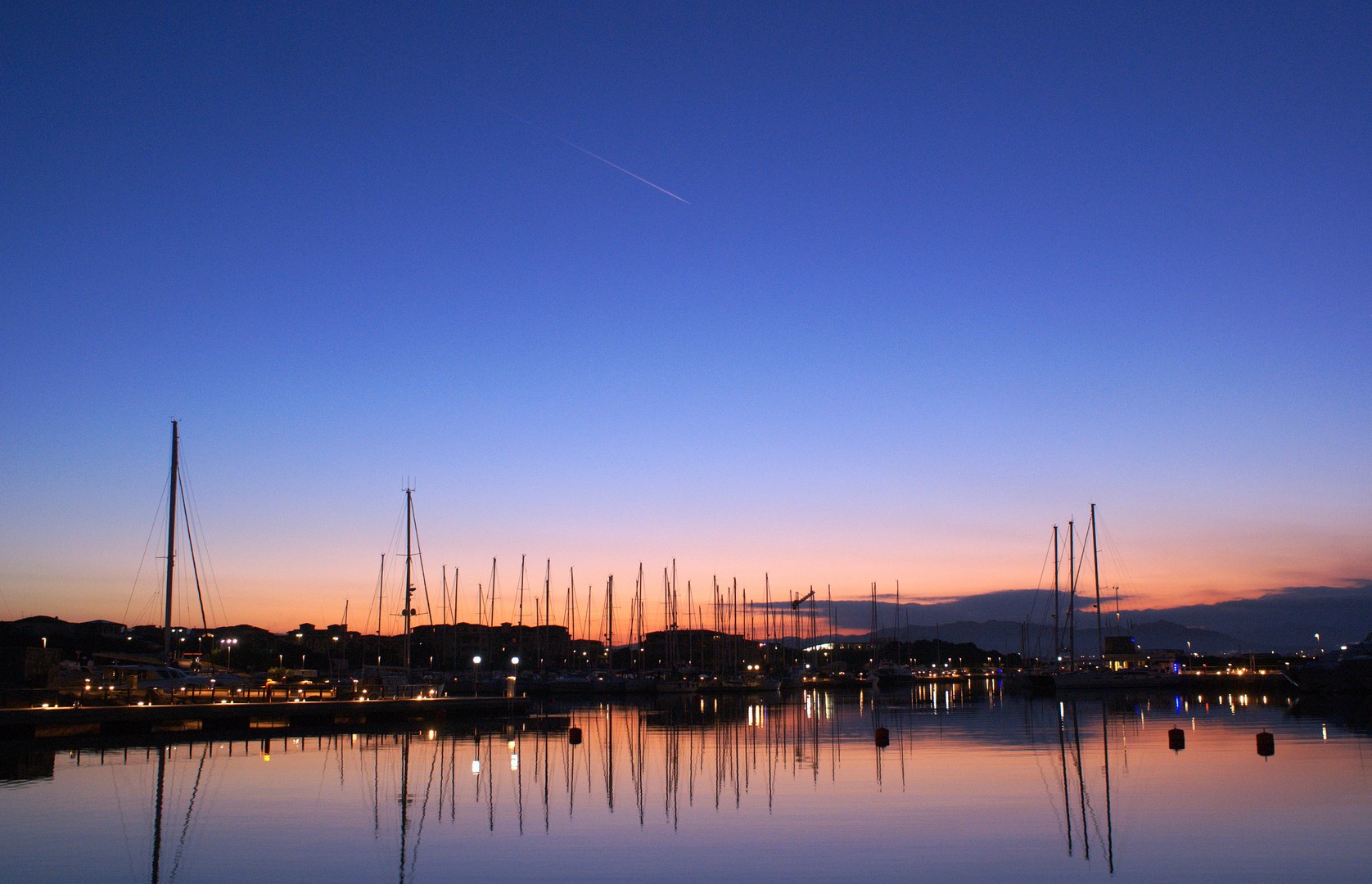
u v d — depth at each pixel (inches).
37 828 1139.9
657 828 1133.1
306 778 1561.3
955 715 3142.2
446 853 1008.9
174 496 2881.4
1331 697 4170.8
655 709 3742.6
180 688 2785.4
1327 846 988.6
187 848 1031.6
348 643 6756.9
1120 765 1625.2
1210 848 987.3
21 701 2279.8
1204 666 7687.0
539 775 1599.4
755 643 7436.0
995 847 1005.2
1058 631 5285.4
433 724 2760.8
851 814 1203.2
